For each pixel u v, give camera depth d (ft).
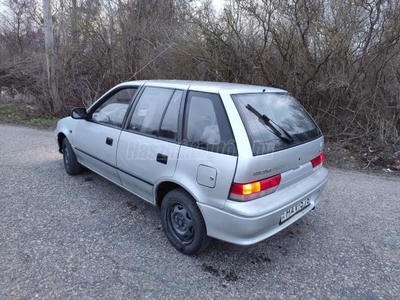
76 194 12.51
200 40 25.11
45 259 8.33
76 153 13.71
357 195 13.69
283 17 21.71
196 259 8.68
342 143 21.98
